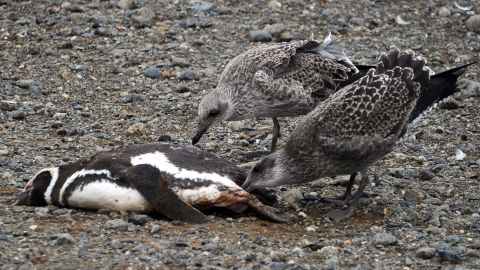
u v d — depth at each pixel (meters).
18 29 20.59
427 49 20.42
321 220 12.41
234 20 21.16
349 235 11.88
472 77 19.14
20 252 10.70
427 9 22.39
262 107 15.35
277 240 11.53
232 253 10.96
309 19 21.41
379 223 12.39
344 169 12.73
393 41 20.67
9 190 13.16
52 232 11.34
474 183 14.04
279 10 21.77
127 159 12.10
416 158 14.98
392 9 22.28
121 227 11.55
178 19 21.12
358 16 21.75
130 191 11.91
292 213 12.64
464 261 11.12
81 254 10.71
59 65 18.95
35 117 16.58
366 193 13.44
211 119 15.18
